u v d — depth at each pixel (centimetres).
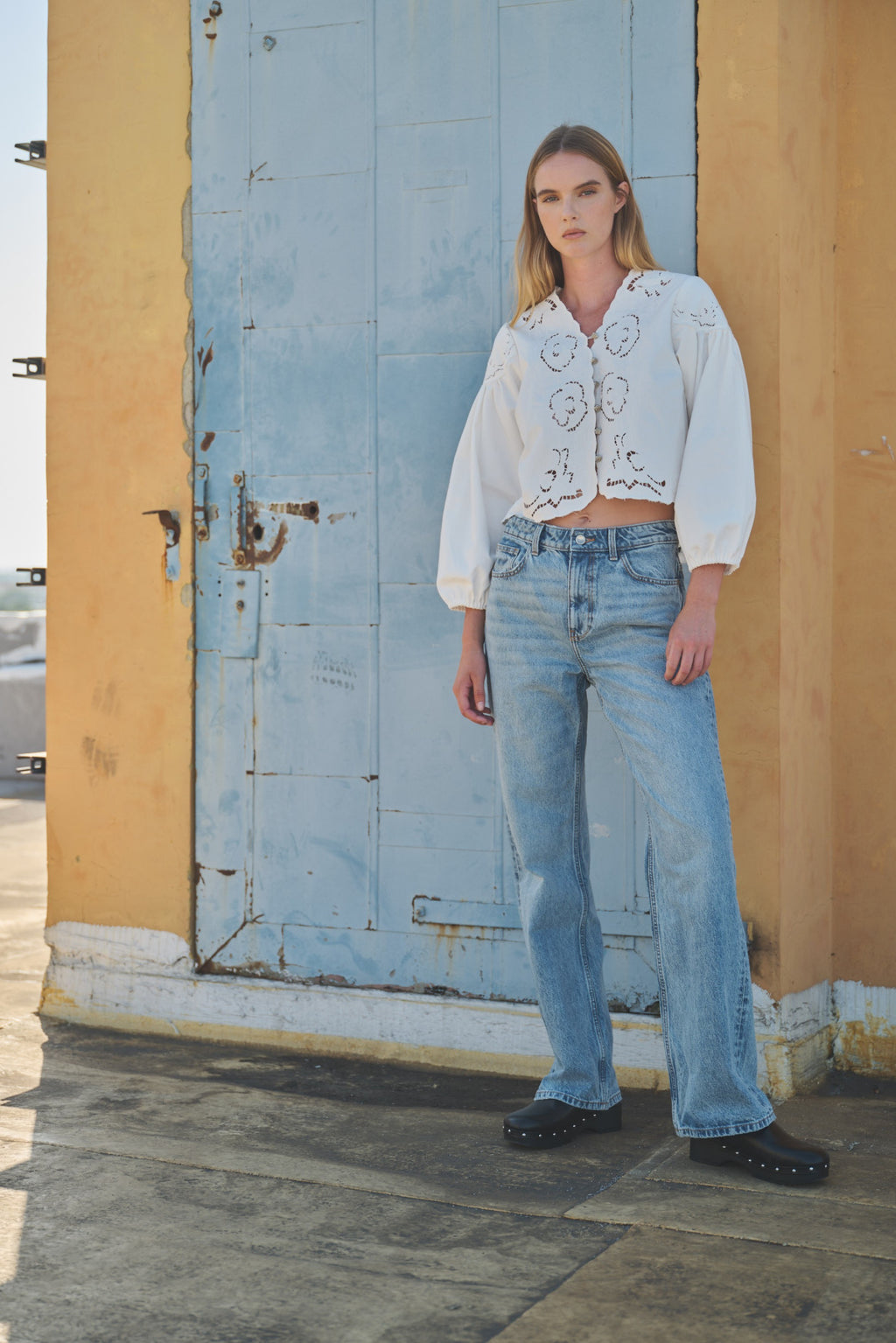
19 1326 157
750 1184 198
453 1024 265
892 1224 182
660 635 204
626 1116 233
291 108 277
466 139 263
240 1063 268
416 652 269
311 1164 209
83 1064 267
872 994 260
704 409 202
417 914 270
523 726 216
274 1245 179
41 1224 186
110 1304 162
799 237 246
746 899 242
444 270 266
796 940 247
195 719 288
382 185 270
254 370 282
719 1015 199
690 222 246
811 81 252
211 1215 189
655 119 248
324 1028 275
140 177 291
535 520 212
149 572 291
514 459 224
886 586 259
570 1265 171
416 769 269
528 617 212
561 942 222
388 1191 198
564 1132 217
